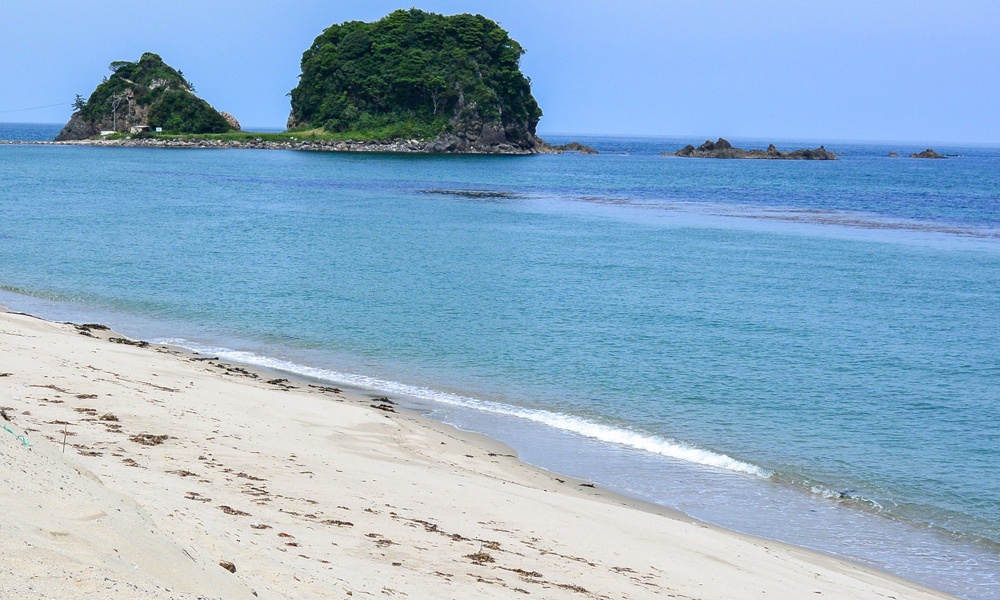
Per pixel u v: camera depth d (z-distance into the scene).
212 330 30.75
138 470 10.96
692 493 17.45
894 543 15.63
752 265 51.81
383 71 199.88
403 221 72.94
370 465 14.99
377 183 114.56
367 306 36.56
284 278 42.84
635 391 25.09
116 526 5.95
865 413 23.73
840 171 178.00
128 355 21.72
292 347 28.81
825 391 25.77
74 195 85.50
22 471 6.16
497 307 37.34
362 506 11.90
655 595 10.56
